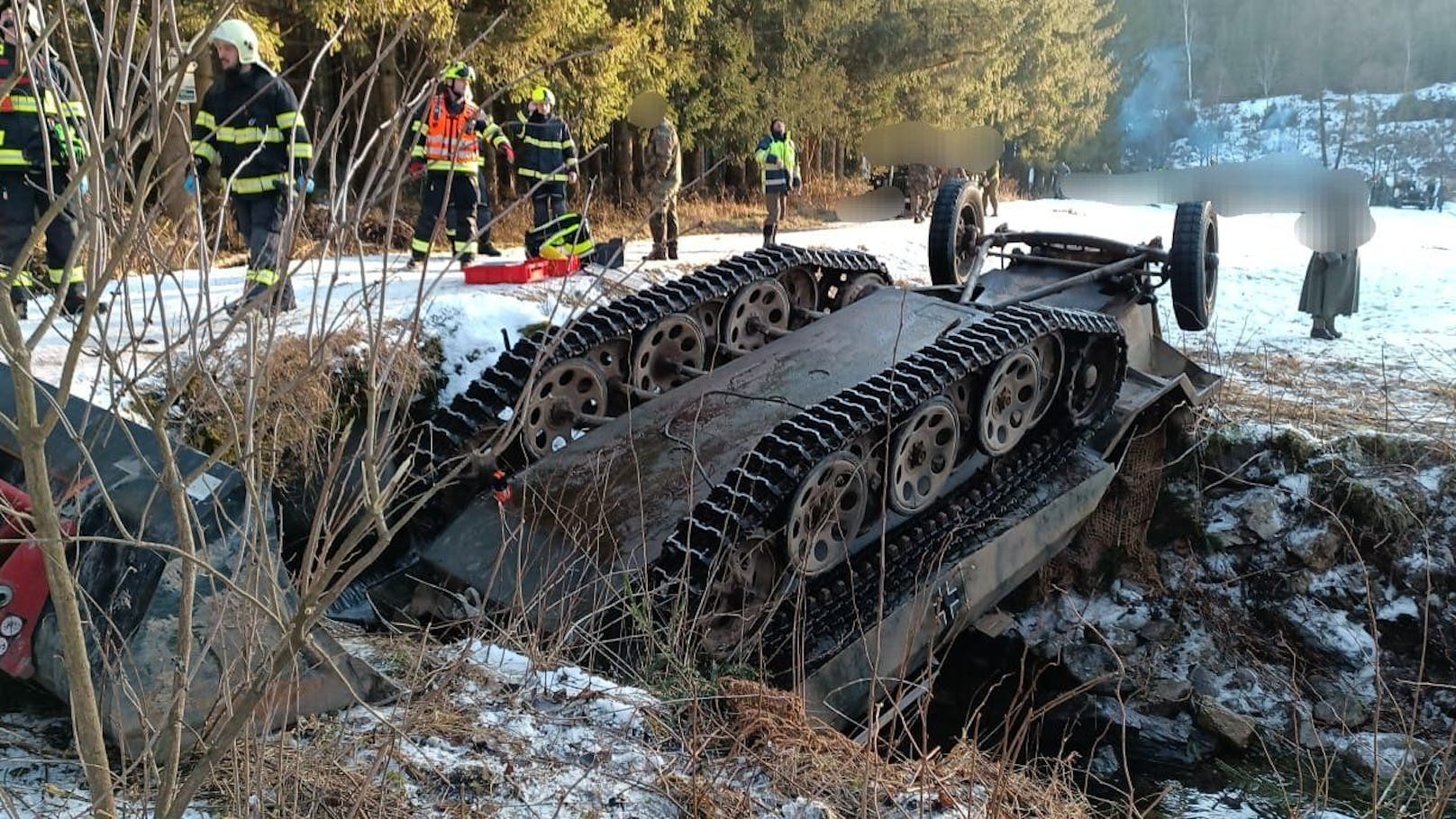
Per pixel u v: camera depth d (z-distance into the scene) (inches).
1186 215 323.0
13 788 125.0
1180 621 308.3
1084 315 260.2
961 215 351.9
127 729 126.6
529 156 430.6
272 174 274.7
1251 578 311.9
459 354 304.2
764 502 199.8
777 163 557.6
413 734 143.6
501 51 560.7
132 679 128.6
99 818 95.8
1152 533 322.0
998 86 1128.8
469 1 546.0
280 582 138.6
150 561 132.3
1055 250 344.8
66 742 136.5
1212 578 314.7
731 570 198.4
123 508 136.7
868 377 251.1
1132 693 292.0
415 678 153.3
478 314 315.6
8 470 153.6
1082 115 1314.0
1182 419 328.2
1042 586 308.5
